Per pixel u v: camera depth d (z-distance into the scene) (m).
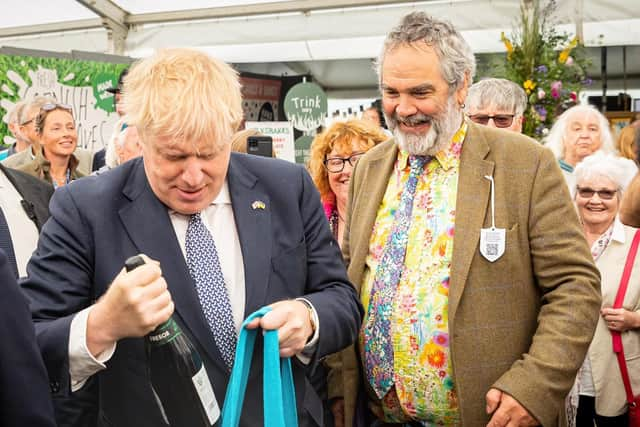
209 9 6.64
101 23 6.95
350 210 2.16
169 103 1.20
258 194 1.51
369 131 2.69
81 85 5.21
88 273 1.40
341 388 2.06
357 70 8.00
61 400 1.43
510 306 1.77
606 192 2.75
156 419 1.36
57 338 1.20
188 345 1.23
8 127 4.86
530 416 1.64
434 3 6.01
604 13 5.43
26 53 5.06
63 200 1.44
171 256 1.38
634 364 2.62
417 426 1.91
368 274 1.96
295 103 5.12
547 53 4.47
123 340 1.36
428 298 1.80
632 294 2.66
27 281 1.38
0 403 1.04
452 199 1.83
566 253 1.73
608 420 2.65
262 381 1.40
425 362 1.81
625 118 6.58
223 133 1.24
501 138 1.85
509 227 1.77
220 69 1.30
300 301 1.44
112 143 3.11
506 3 5.73
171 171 1.27
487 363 1.75
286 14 6.54
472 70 1.83
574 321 1.68
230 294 1.43
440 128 1.76
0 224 2.34
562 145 4.04
